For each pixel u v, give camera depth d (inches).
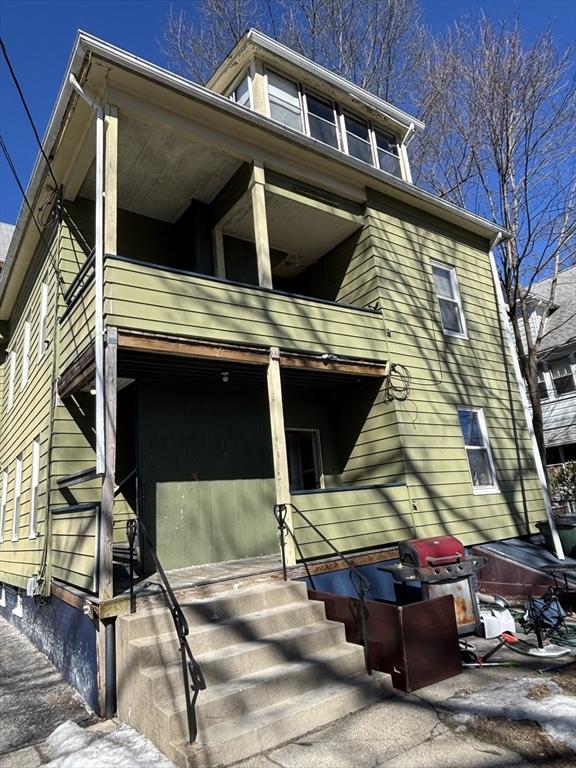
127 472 273.1
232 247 343.6
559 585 267.9
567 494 601.0
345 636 186.4
